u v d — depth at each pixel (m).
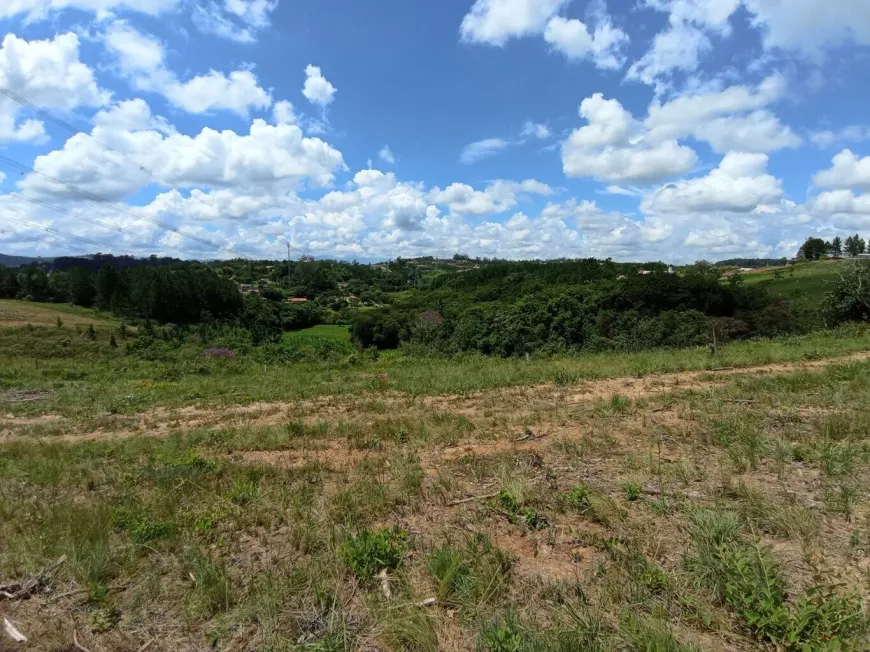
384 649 2.56
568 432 6.35
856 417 5.66
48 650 2.69
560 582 2.95
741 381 8.84
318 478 5.14
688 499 3.89
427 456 5.80
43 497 4.98
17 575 3.39
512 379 11.23
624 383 10.10
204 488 5.00
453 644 2.56
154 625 2.85
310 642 2.61
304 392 11.79
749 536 3.21
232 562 3.46
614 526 3.57
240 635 2.72
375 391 11.43
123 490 5.07
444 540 3.56
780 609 2.37
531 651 2.32
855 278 22.66
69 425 9.73
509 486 4.27
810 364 11.16
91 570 3.32
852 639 2.23
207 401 11.54
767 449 4.79
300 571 3.20
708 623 2.50
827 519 3.41
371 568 3.21
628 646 2.39
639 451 5.24
